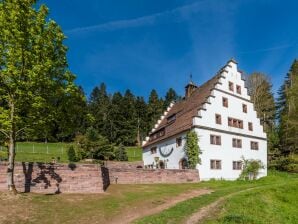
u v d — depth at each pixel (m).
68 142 88.94
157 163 47.53
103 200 22.11
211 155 40.22
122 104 111.69
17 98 20.80
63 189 23.52
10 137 21.03
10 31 19.78
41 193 22.34
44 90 21.38
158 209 20.33
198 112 40.31
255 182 37.66
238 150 44.22
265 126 69.25
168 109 56.94
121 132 102.50
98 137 66.94
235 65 46.72
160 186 31.08
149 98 119.31
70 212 18.56
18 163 22.08
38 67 19.86
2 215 16.89
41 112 21.39
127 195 24.72
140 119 110.19
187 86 53.44
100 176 25.58
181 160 41.59
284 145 63.12
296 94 64.25
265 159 48.34
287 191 28.28
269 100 71.81
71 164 24.30
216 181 37.72
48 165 23.30
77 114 23.33
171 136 44.38
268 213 21.33
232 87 45.50
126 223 16.75
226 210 18.98
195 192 27.92
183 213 17.89
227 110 43.91
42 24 21.11
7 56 20.19
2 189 21.12
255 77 71.62
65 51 22.34
